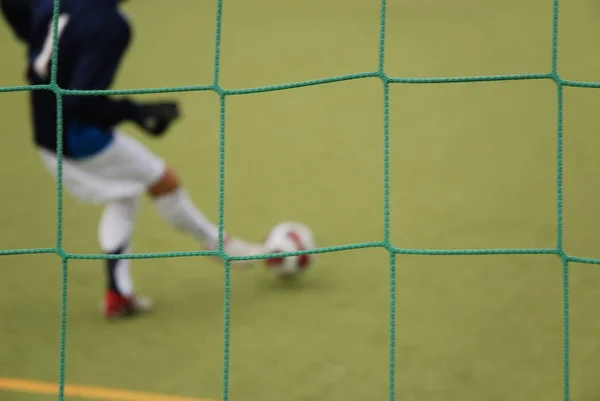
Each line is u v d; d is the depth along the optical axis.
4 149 10.16
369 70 13.10
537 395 5.10
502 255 7.23
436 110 11.41
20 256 7.44
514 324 6.02
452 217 8.10
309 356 5.63
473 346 5.72
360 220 8.15
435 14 16.89
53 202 8.66
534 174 9.12
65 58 5.79
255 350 5.74
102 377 5.41
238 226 8.09
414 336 5.88
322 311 6.34
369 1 18.08
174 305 6.54
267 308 6.41
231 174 9.47
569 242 7.44
